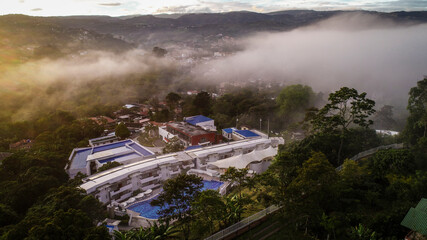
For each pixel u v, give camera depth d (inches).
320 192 1224.2
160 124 4333.2
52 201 1473.9
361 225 1149.1
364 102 1766.7
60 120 4094.5
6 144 3430.1
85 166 2459.4
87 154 2753.4
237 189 1828.2
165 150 2945.4
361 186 1487.5
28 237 976.9
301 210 1182.3
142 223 1616.6
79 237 1037.2
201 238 1255.5
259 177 1390.3
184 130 3422.7
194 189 1309.1
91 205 1417.3
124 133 3486.7
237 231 1245.7
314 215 1231.5
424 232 989.8
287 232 1262.3
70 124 3900.1
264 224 1323.8
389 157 1535.4
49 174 2052.2
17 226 1091.9
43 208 1400.1
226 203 1375.5
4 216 1466.5
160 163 2261.3
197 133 3282.5
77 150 2847.0
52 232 987.9
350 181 1461.6
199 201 1207.6
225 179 1444.4
